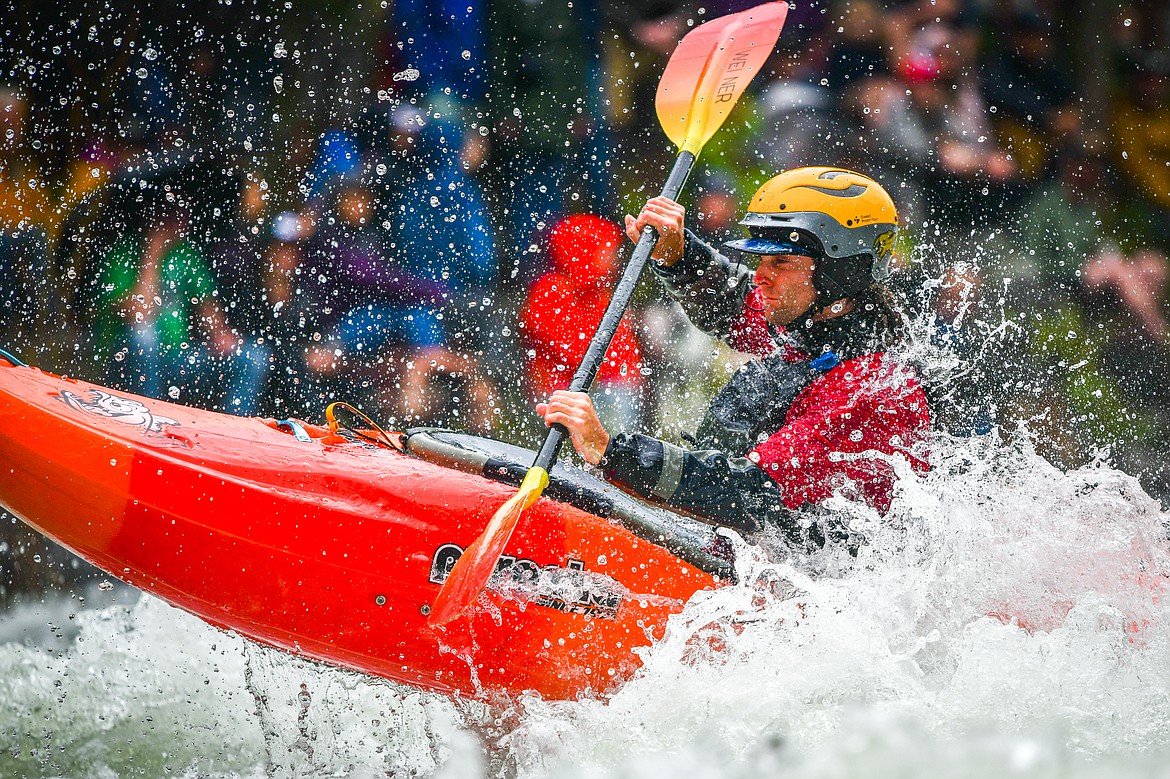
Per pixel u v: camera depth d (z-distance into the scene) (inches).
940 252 1089.4
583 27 1075.3
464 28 1039.6
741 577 482.6
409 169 1001.5
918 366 498.6
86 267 908.0
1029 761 408.2
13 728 519.5
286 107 979.3
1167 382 1077.1
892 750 423.5
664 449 465.4
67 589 765.9
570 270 1047.0
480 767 491.5
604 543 485.7
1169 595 503.2
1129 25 1122.7
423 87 1030.4
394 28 1021.8
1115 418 1057.5
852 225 491.2
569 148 1080.2
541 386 1003.9
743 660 475.8
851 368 485.4
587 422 465.7
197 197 946.1
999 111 1122.0
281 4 976.9
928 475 490.6
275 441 478.3
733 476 467.2
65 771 489.1
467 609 466.6
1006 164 1114.7
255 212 951.0
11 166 917.2
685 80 598.9
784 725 447.5
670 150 1109.1
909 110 1111.6
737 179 1118.4
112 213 921.5
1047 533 508.1
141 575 448.8
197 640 615.8
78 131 933.2
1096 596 498.6
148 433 450.6
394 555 458.0
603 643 480.7
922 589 483.8
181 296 909.8
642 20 1088.2
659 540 492.4
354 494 460.1
